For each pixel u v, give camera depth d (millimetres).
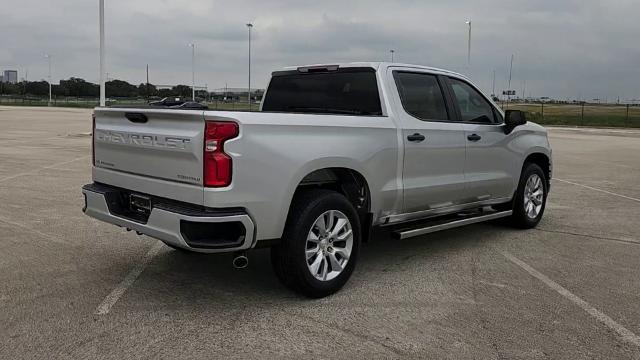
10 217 7711
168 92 55438
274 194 4387
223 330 4137
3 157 14891
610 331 4219
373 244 6734
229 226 4277
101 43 22594
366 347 3896
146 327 4160
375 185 5242
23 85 112250
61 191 9797
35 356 3668
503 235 7258
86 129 27453
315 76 6137
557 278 5480
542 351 3873
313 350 3836
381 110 5512
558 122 49094
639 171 14867
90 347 3814
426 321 4363
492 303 4770
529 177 7488
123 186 4926
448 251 6441
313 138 4668
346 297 4875
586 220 8305
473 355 3797
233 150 4172
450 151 6051
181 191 4344
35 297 4730
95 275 5348
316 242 4762
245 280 5277
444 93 6195
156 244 6488
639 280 5449
